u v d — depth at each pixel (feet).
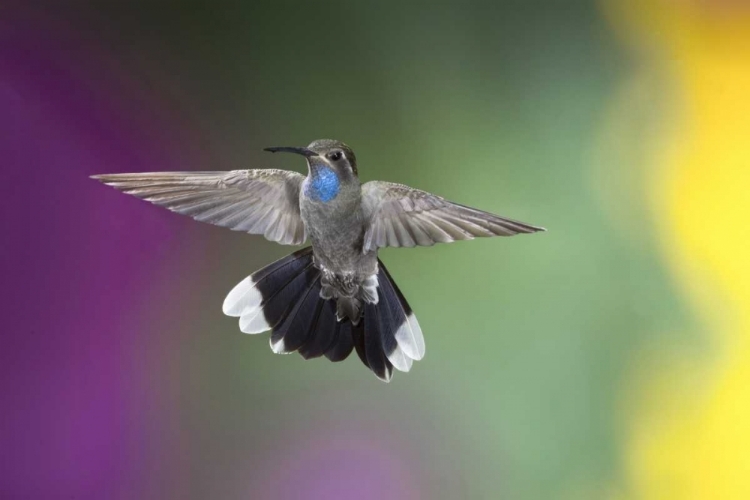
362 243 10.71
